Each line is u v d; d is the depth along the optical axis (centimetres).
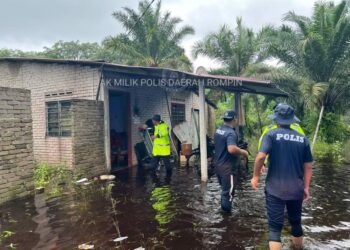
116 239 464
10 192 672
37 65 1121
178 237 468
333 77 1900
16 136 691
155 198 693
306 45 1794
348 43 1777
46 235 484
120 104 1267
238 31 2269
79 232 495
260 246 430
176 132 1305
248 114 2561
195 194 721
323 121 1867
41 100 1116
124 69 1012
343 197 673
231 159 567
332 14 1822
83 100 928
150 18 2634
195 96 1691
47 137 1085
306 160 381
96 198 698
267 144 375
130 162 1176
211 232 484
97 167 973
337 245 427
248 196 691
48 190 777
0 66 1186
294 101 2038
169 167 1005
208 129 1892
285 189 367
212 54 2267
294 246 423
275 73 1944
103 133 1012
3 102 662
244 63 2266
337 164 1125
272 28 2069
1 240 467
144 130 1198
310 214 562
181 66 2544
